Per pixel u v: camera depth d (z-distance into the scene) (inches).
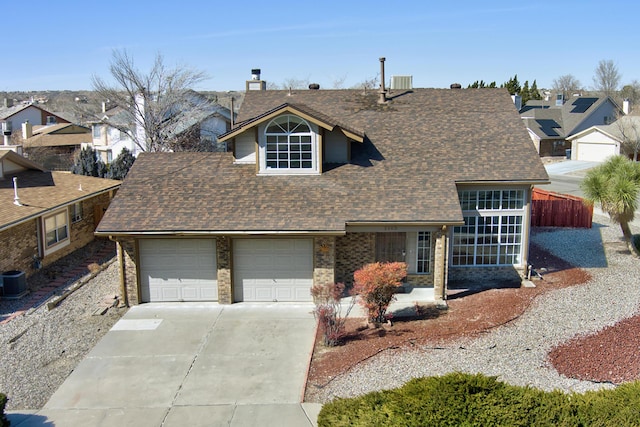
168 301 724.0
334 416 345.1
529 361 508.7
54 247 906.7
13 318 678.5
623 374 472.7
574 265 855.1
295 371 528.7
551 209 1155.3
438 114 894.4
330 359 546.0
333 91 980.6
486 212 779.4
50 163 2074.3
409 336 583.5
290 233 675.4
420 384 362.6
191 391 497.0
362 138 778.8
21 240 813.2
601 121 2488.9
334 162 796.6
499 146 814.5
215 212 703.7
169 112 1708.9
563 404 336.8
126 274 708.7
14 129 2832.2
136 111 1744.6
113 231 677.3
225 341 603.2
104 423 448.8
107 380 521.3
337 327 583.5
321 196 729.6
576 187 1665.8
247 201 722.2
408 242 748.0
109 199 1123.9
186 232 676.1
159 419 452.1
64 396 493.0
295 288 720.3
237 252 713.0
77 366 550.6
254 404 470.6
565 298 684.7
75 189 1003.3
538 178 749.9
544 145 2447.1
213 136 1854.1
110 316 682.2
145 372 535.2
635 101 3843.5
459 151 807.7
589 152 2235.5
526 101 3272.6
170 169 791.1
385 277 610.5
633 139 2066.9
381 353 543.5
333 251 696.4
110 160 2074.3
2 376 532.4
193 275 719.1
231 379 517.0
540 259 896.3
